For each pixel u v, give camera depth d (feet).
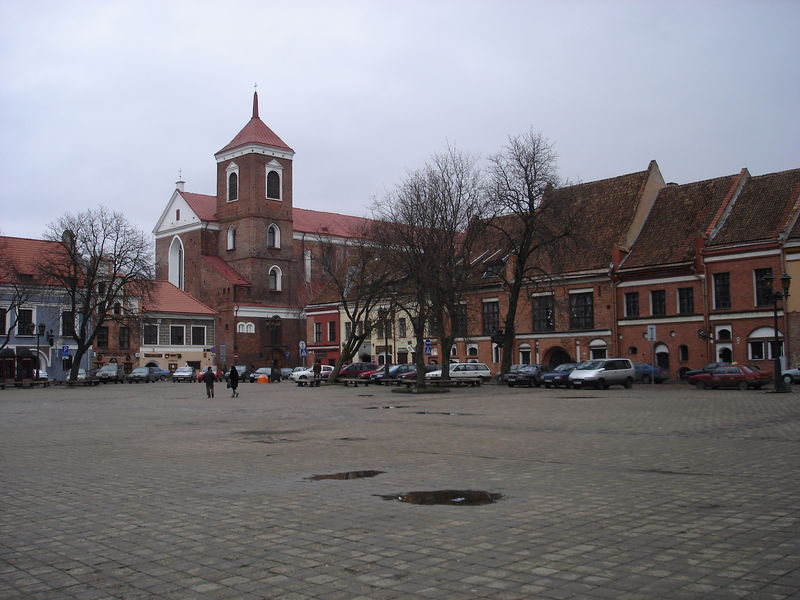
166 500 36.86
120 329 282.77
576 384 149.79
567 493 36.60
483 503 34.53
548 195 172.24
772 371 162.91
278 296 324.80
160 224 348.38
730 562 24.31
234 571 24.54
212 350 299.58
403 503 34.86
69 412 104.73
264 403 119.96
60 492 39.78
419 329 148.97
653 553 25.53
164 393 164.14
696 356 178.40
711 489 37.17
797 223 166.09
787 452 50.34
